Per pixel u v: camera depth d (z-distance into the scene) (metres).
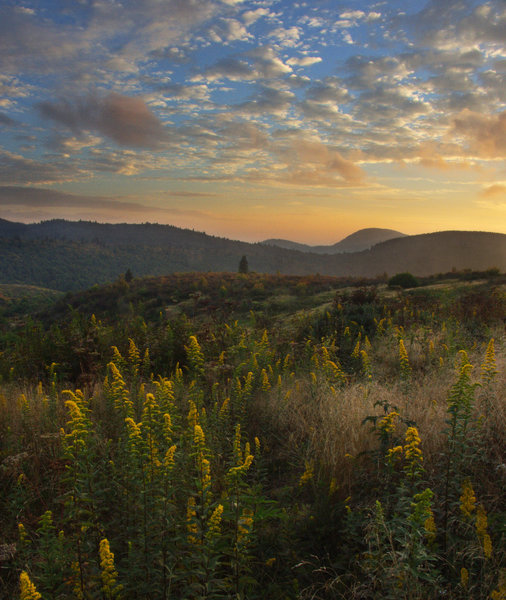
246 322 15.30
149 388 6.46
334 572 2.77
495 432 3.87
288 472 4.34
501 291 16.08
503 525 2.67
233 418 5.20
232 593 2.52
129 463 3.05
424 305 13.41
